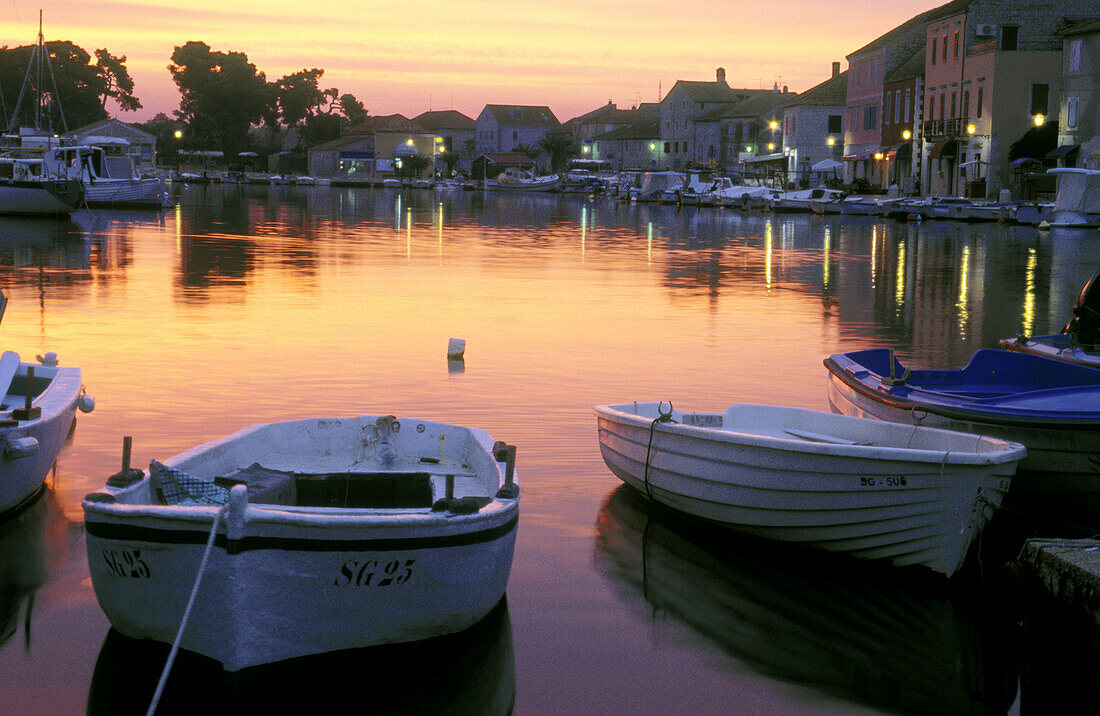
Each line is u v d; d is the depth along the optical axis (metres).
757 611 7.07
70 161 54.78
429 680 6.13
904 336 18.11
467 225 49.28
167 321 17.91
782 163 89.62
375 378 13.61
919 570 7.58
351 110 164.88
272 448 8.04
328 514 6.03
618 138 126.81
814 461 7.54
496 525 6.19
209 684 5.82
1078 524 8.71
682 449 8.38
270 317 18.61
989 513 7.36
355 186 114.50
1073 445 8.26
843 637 6.74
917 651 6.57
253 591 5.49
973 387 11.23
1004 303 22.91
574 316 19.62
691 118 113.88
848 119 80.88
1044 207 51.94
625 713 5.80
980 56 59.72
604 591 7.33
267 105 147.38
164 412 11.55
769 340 17.33
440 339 16.70
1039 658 5.68
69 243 33.91
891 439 8.52
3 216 47.03
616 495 9.27
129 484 6.13
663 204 80.94
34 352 14.77
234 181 121.25
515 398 12.63
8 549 7.72
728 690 6.07
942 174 64.56
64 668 6.07
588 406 12.30
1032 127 58.28
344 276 25.73
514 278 26.16
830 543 7.82
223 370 13.88
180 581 5.57
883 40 74.81
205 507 5.54
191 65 145.00
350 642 5.88
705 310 20.92
